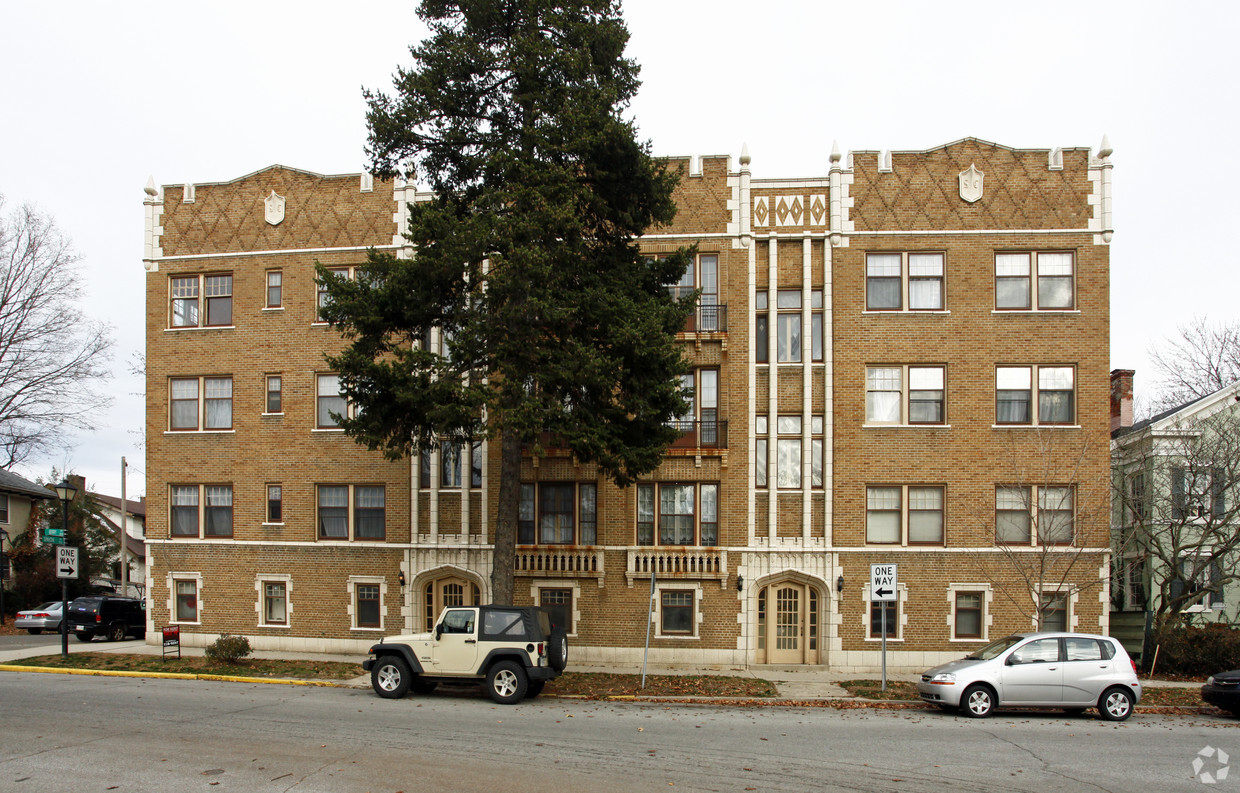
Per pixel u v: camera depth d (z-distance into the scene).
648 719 15.12
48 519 44.09
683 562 23.30
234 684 19.02
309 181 25.89
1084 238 23.45
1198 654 22.02
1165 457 24.62
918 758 12.30
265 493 25.48
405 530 24.64
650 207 20.00
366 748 11.95
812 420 23.67
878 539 23.34
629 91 20.36
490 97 19.67
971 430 23.31
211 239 26.19
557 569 23.53
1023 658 16.64
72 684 18.23
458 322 19.11
